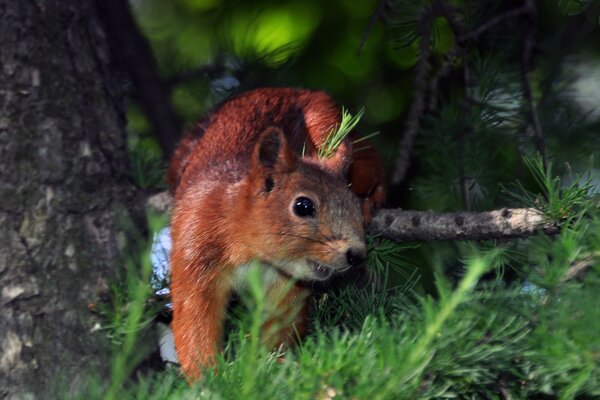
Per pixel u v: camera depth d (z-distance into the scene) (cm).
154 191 965
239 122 993
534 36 1080
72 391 819
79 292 862
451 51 1020
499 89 1076
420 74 998
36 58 922
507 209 822
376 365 569
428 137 1084
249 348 609
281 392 558
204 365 749
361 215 873
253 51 1218
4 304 837
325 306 896
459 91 1198
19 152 885
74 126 925
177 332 855
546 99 1115
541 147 1000
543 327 598
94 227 895
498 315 613
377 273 924
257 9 1310
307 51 1302
